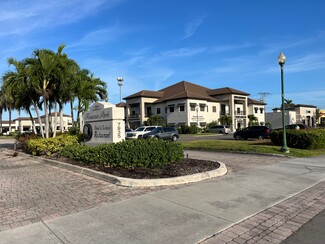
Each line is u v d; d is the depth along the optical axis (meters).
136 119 59.72
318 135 16.09
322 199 6.43
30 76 16.59
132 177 8.05
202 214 5.34
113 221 5.00
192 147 17.80
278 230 4.68
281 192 6.94
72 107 26.98
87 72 28.83
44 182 8.28
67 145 14.35
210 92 60.69
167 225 4.81
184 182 7.80
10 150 20.16
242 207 5.77
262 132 27.88
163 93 60.75
